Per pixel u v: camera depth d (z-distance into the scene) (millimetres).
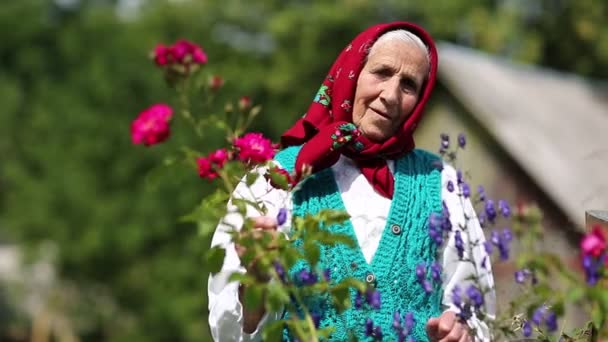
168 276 26359
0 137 31266
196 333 26125
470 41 27828
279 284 3164
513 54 28078
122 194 27203
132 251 26562
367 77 3816
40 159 28297
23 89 34625
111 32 31078
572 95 15742
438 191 3818
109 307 27562
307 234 3252
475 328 3492
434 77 3879
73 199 27203
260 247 3215
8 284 29000
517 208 3193
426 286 3391
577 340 3623
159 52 3479
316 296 3588
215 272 3344
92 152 27531
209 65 29297
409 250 3682
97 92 28188
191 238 26531
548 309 3367
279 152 3936
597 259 3055
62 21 36375
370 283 3621
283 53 28750
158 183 3352
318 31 28047
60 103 28703
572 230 4418
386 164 3844
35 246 27750
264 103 28984
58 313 27750
